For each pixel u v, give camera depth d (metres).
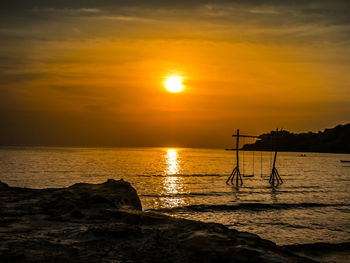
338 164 118.62
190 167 89.50
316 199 33.94
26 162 88.75
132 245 7.02
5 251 6.28
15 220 9.42
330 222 22.23
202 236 7.20
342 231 19.58
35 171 62.75
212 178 58.84
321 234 18.84
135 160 121.44
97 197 12.27
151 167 85.38
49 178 51.69
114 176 58.19
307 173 75.06
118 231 7.67
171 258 6.28
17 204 11.73
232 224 21.70
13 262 5.75
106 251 6.60
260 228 20.50
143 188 43.03
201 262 6.12
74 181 48.50
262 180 56.50
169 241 7.26
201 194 37.72
